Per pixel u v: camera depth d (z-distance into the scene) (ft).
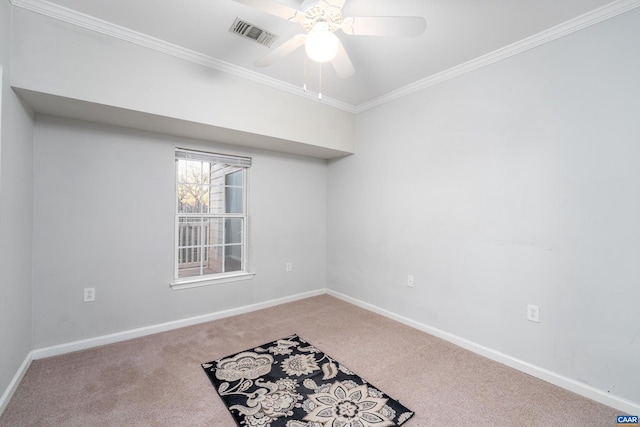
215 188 10.66
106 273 8.25
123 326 8.52
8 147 5.68
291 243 12.32
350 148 11.75
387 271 10.57
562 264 6.55
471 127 8.15
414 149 9.65
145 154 8.86
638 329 5.61
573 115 6.39
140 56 7.17
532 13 6.11
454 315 8.55
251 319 10.23
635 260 5.65
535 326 6.94
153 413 5.43
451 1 5.73
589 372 6.16
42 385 6.21
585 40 6.20
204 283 10.00
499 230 7.58
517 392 6.26
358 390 6.21
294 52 7.79
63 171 7.62
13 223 5.96
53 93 6.18
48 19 6.13
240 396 5.95
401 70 8.67
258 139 9.85
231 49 7.72
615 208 5.87
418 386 6.40
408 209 9.84
